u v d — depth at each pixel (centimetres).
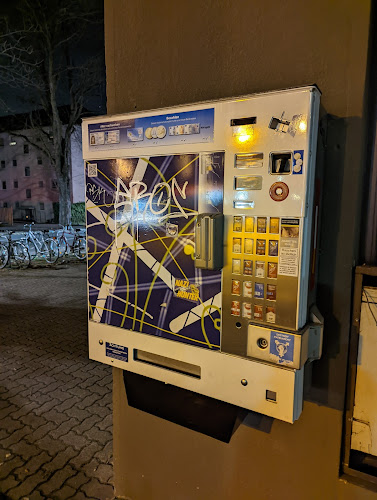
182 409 169
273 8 138
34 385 337
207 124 138
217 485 169
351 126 127
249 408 140
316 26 130
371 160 136
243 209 133
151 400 178
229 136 133
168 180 150
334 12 126
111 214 169
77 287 708
